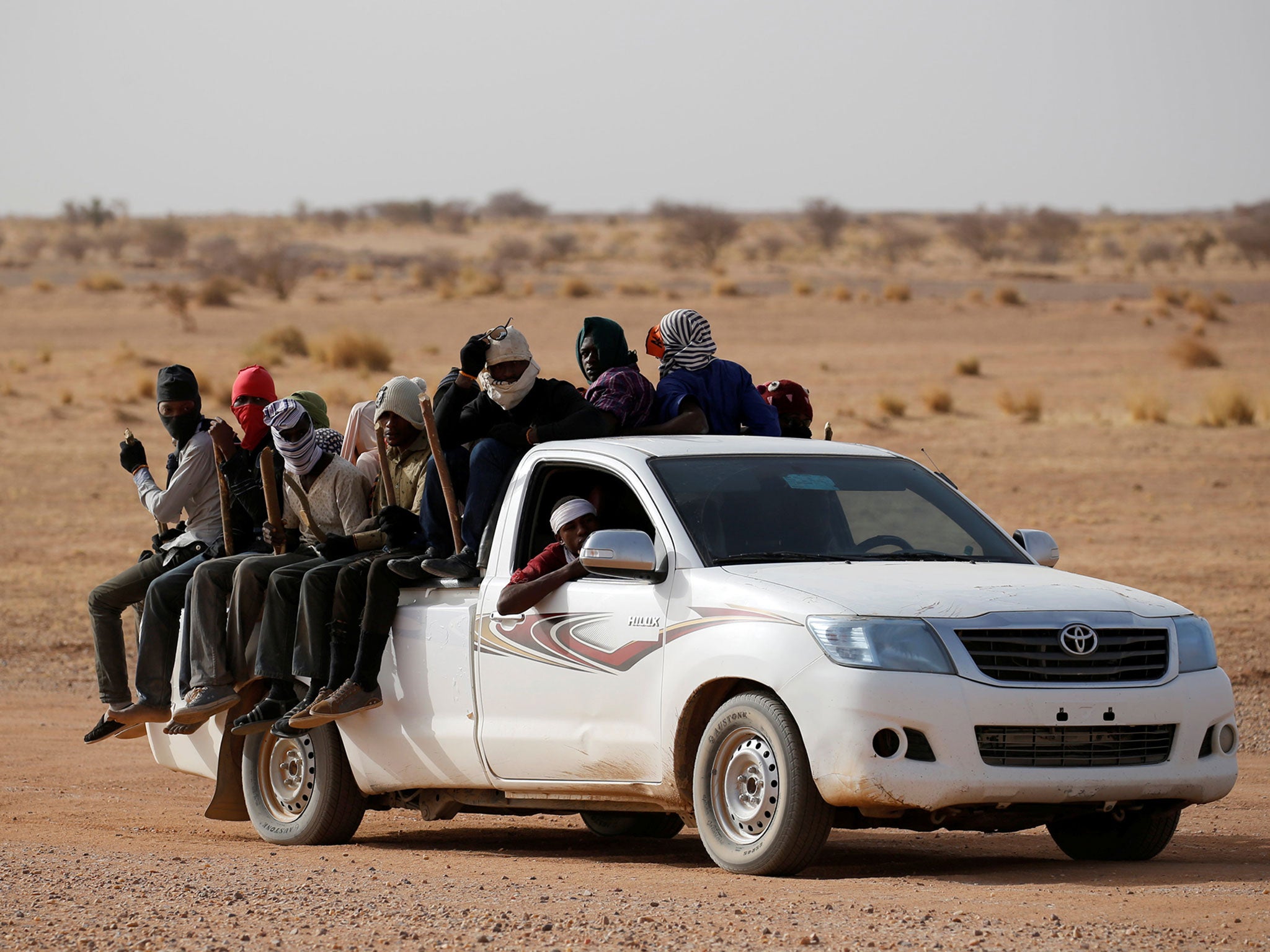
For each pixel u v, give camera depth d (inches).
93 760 1765.5
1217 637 2315.5
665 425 1284.4
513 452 1230.9
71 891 983.0
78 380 6136.8
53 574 3011.8
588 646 1112.8
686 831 1435.8
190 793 1622.8
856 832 1374.3
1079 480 3934.5
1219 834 1280.8
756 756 1029.8
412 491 1294.3
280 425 1270.9
